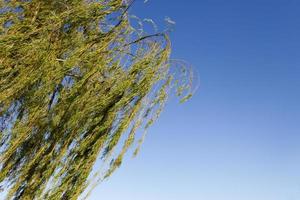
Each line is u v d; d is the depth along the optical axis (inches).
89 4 288.0
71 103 269.1
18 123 263.7
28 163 265.7
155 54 298.0
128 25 299.9
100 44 288.0
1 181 258.2
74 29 286.2
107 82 284.7
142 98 286.0
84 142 269.1
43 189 260.5
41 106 268.5
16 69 263.0
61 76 265.9
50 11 283.1
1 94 257.6
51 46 270.5
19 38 265.6
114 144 272.1
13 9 277.9
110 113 277.1
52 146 268.2
